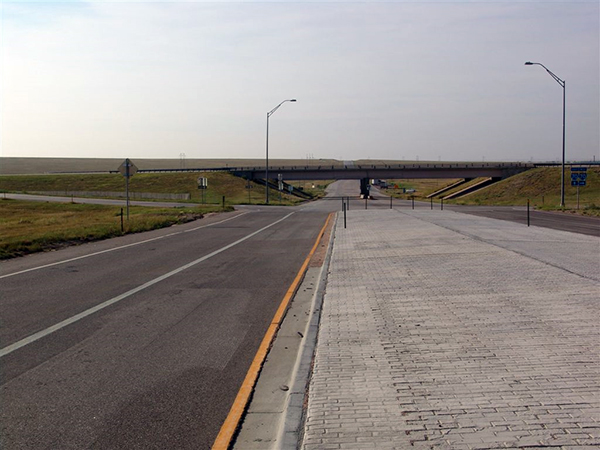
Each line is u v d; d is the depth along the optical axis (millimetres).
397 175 103562
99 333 8258
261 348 7469
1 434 4895
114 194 91938
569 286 10023
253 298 10883
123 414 5316
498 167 99125
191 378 6312
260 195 90938
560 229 26359
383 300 9742
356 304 9539
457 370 5930
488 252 15055
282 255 18000
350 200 86438
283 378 6359
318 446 4320
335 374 5973
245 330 8430
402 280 11648
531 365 5988
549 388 5316
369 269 13531
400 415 4836
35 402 5621
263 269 14844
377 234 22953
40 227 30359
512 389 5324
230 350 7398
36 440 4773
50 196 86375
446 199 86938
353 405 5109
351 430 4582
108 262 16297
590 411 4766
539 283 10406
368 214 38875
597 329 7273
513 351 6496
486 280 10969
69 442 4734
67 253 18781
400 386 5535
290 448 4383
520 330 7363
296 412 5078
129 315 9406
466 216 33812
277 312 9641
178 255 17984
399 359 6395
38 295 11164
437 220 29266
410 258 14945
